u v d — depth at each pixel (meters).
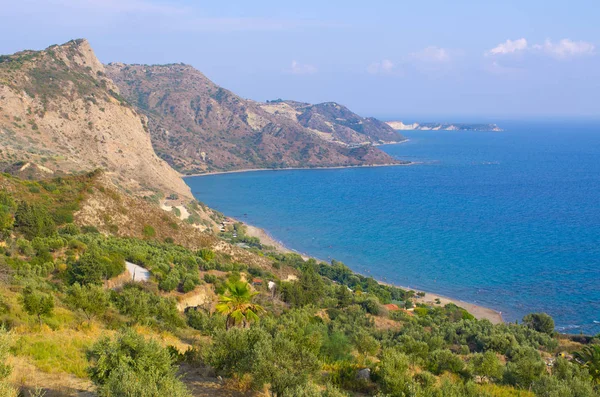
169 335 26.48
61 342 19.27
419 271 109.75
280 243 138.38
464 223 162.50
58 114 165.75
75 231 58.91
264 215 180.38
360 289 86.88
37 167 109.38
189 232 81.12
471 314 81.06
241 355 17.95
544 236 141.62
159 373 14.26
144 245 63.62
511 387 24.56
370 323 52.44
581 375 25.64
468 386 20.08
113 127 180.12
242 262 79.69
